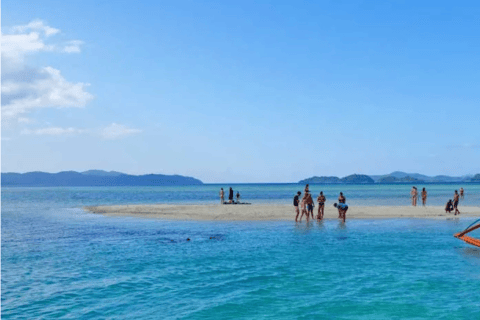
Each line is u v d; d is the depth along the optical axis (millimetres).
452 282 13289
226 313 10445
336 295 11945
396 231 25891
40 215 40750
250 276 14281
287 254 18297
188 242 22047
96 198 89875
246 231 26438
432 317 10023
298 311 10555
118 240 23047
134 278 14141
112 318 10180
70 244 21719
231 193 52312
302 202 32188
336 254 18234
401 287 12750
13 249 20203
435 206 46875
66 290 12695
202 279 13922
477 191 122312
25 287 13047
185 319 10023
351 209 41406
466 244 20656
